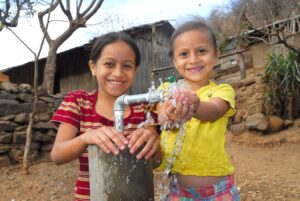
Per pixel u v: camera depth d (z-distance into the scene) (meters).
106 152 1.25
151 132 1.34
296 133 7.75
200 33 1.83
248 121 8.10
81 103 1.73
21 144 6.06
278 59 8.62
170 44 1.95
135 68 1.67
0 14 8.26
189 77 1.85
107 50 1.60
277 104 8.54
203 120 1.52
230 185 1.87
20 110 6.18
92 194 1.29
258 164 6.35
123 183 1.24
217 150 1.84
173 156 1.76
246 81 9.32
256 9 10.12
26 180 5.35
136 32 14.06
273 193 4.80
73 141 1.42
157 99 1.29
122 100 1.35
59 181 5.35
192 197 1.84
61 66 15.01
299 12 9.62
